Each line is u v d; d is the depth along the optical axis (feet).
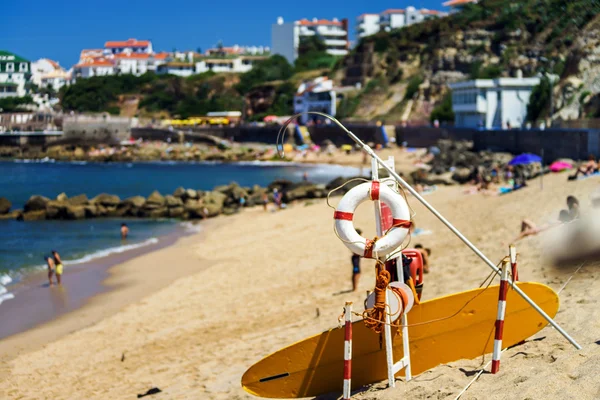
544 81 260.83
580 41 257.75
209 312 63.21
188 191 169.58
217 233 129.59
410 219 27.32
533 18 366.84
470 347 29.63
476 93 274.77
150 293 78.48
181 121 453.58
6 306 76.23
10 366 53.21
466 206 113.70
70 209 159.63
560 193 100.99
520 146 216.95
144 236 132.46
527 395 23.00
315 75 495.41
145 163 357.00
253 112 492.13
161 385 41.88
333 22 648.79
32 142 419.74
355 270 60.90
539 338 30.07
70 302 77.05
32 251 116.26
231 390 37.83
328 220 127.24
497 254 61.36
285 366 29.55
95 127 423.64
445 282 53.98
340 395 29.40
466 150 243.60
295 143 380.37
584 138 180.14
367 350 28.76
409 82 409.69
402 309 27.61
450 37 404.36
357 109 413.39
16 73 631.15
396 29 460.14
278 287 70.49
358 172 278.67
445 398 24.94
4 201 165.27
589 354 25.85
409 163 271.28
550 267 44.88
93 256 109.09
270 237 114.52
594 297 34.96
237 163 342.03
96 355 53.36
